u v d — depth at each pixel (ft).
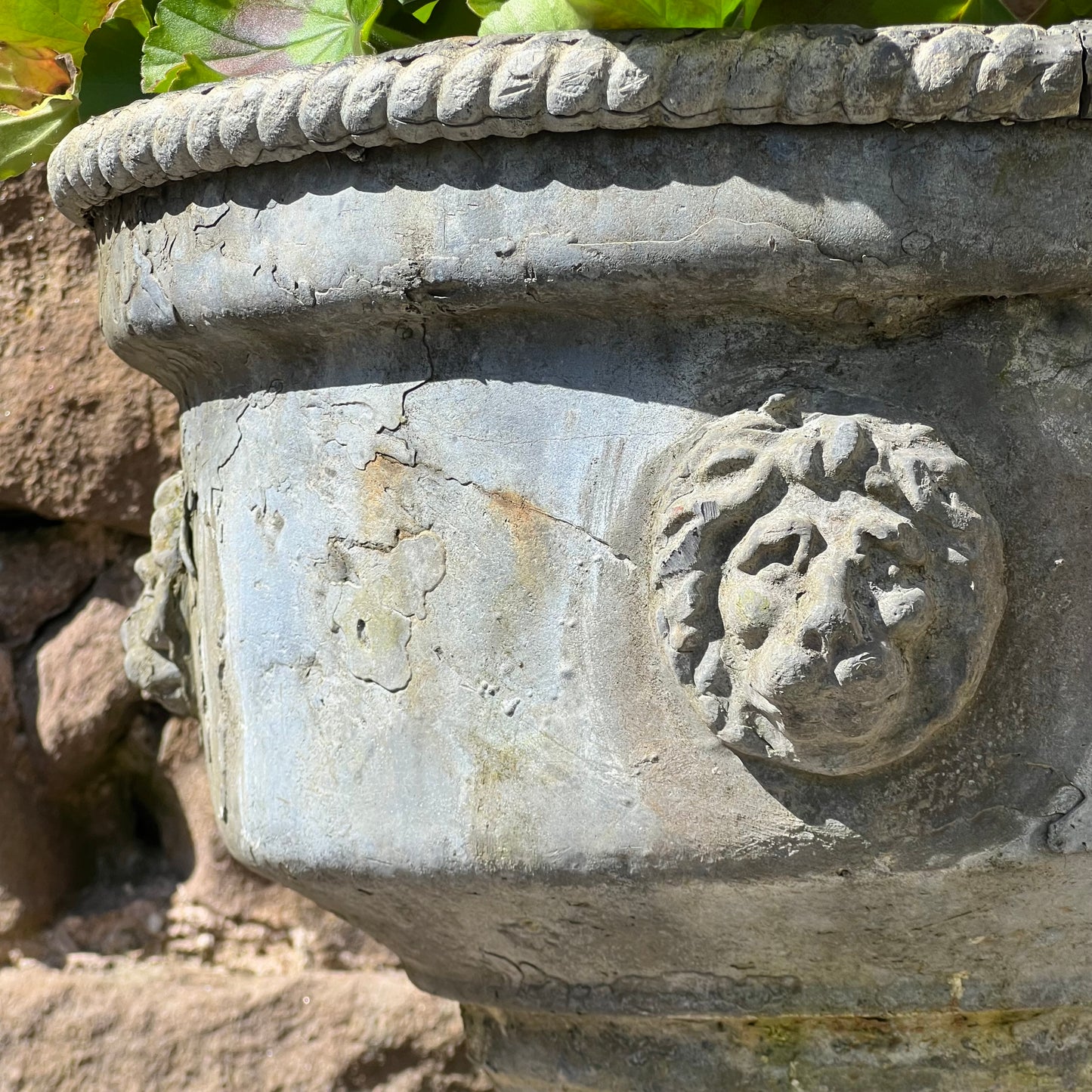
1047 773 3.43
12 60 5.01
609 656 3.53
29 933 6.42
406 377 3.70
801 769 3.41
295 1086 6.23
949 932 3.70
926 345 3.44
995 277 3.31
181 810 6.63
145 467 6.43
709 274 3.33
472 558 3.64
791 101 3.19
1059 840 3.44
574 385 3.54
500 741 3.64
